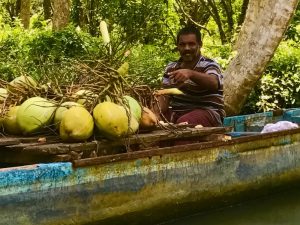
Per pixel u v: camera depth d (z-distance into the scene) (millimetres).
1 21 15156
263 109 8453
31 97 3971
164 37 14219
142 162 3676
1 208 3014
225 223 4020
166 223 3975
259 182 4551
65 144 3465
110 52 4602
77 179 3340
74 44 9727
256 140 4480
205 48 10562
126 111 3629
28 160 3637
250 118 6316
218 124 4859
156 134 3918
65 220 3297
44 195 3193
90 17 14758
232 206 4461
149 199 3742
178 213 4012
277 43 7234
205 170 4102
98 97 3713
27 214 3125
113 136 3578
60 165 3250
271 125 5168
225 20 16781
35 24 16594
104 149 3809
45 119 3689
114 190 3531
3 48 9844
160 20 13844
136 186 3652
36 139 3643
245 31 8781
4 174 3018
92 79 3975
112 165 3508
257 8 8625
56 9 12078
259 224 4020
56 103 3748
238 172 4359
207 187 4129
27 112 3695
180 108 4996
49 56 8094
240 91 7348
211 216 4203
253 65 7258
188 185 3984
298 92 8648
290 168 4824
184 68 5004
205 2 16125
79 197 3357
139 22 13266
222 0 15289
